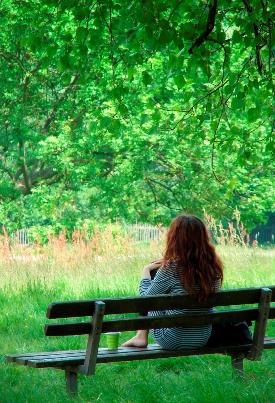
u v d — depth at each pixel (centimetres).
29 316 1246
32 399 696
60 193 3628
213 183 3553
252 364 859
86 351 670
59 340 1077
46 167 3928
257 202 3791
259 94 1085
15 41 3131
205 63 995
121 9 959
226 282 1638
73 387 703
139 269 1825
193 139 1217
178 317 697
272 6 986
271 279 1705
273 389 693
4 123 3569
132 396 714
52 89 3575
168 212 4203
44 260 1847
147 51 1064
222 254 1966
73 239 2014
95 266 1834
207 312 725
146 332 736
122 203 3719
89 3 964
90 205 3847
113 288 1581
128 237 2061
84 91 3256
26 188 3878
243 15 1005
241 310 727
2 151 3831
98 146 3378
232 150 1183
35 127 3716
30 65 3459
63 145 3384
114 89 1063
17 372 864
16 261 1817
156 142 3422
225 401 655
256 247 2009
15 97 3484
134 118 3133
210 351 727
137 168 3447
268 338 788
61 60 969
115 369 873
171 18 957
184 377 788
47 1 975
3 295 1486
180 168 3681
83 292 1514
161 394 711
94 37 973
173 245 708
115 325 672
